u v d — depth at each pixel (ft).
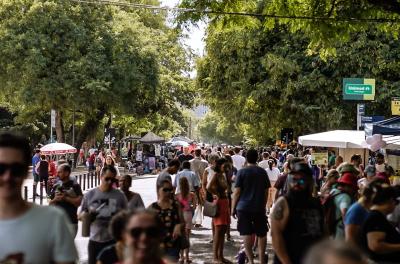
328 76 130.93
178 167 49.85
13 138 14.03
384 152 79.71
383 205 24.45
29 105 154.40
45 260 13.65
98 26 158.10
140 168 179.42
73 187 37.68
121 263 18.43
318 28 58.54
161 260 14.34
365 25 59.26
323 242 9.67
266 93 132.87
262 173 42.47
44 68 150.92
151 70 165.99
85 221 32.24
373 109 128.36
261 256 42.65
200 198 55.31
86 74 151.94
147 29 174.70
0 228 13.58
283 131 129.70
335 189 33.32
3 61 151.64
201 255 49.83
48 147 106.22
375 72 126.00
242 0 60.75
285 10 59.82
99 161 129.90
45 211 13.91
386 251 23.68
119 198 32.71
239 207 42.34
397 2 52.65
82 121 191.42
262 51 136.15
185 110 224.33
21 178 13.97
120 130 241.76
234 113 145.18
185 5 60.44
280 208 24.21
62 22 151.64
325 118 131.44
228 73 138.10
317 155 80.48
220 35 136.98
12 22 151.53
